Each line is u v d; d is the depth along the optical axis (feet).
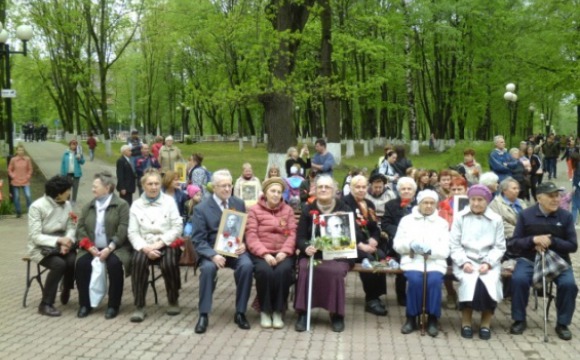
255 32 56.65
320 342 19.04
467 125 139.54
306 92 55.06
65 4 95.91
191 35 110.52
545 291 19.76
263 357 17.48
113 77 152.76
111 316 21.83
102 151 122.01
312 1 55.93
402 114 155.12
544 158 86.63
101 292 21.91
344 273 20.61
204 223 21.95
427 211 21.25
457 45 112.06
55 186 23.18
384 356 17.66
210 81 131.23
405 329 20.16
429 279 20.13
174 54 139.95
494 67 112.88
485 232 20.88
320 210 21.88
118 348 18.31
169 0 114.93
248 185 34.63
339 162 77.10
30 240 22.85
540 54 90.63
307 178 40.65
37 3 93.40
